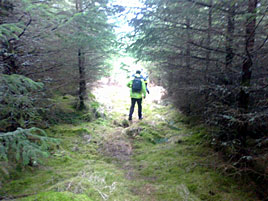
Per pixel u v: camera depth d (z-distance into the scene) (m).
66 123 5.73
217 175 3.37
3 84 2.52
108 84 12.99
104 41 5.99
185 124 6.14
